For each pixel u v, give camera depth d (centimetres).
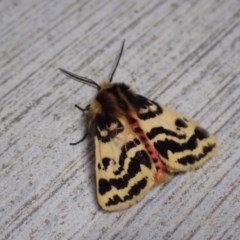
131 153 10
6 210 10
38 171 11
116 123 10
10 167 11
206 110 11
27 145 11
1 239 10
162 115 10
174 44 12
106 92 10
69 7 13
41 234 10
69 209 10
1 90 12
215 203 10
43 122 11
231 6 13
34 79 12
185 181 10
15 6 13
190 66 12
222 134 11
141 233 10
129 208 10
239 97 12
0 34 13
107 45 13
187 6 13
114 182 10
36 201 10
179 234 10
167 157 10
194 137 10
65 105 12
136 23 13
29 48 12
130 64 12
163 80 12
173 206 10
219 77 12
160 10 13
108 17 13
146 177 10
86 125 11
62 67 12
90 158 11
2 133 11
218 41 13
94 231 10
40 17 13
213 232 10
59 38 13
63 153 11
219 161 11
